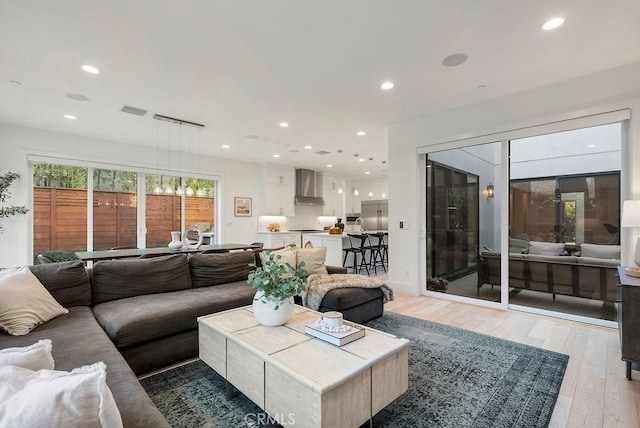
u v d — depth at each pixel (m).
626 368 2.29
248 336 1.93
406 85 3.46
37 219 5.14
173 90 3.55
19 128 4.86
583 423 1.77
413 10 2.20
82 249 5.58
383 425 1.74
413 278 4.66
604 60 2.93
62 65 2.95
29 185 5.02
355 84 3.43
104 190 5.87
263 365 1.66
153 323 2.34
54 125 4.83
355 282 3.43
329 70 3.10
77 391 0.72
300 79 3.30
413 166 4.66
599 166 3.39
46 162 5.13
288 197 8.70
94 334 2.01
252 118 4.55
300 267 2.37
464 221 4.36
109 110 4.17
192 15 2.24
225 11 2.20
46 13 2.18
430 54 2.80
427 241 4.75
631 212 2.69
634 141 2.99
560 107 3.41
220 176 7.50
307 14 2.24
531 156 3.79
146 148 6.29
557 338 2.99
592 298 3.56
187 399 2.01
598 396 2.03
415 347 2.78
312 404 1.38
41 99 3.77
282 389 1.54
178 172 6.77
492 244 4.11
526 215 3.89
